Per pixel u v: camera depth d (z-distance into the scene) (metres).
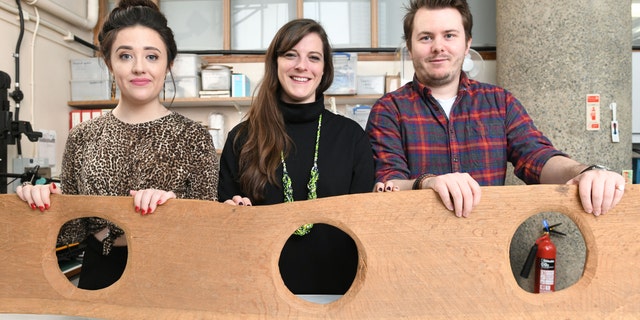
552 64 2.07
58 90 2.59
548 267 1.91
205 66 2.69
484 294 0.77
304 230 1.15
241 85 2.59
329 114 1.30
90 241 1.12
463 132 1.22
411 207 0.78
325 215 0.79
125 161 1.10
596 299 0.77
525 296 0.78
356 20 2.94
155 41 1.11
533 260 1.94
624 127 2.12
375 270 0.78
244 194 1.23
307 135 1.26
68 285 0.89
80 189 1.13
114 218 0.85
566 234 2.02
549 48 2.08
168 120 1.15
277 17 2.96
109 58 1.12
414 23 1.25
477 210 0.77
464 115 1.23
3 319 0.91
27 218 0.89
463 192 0.76
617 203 0.76
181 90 2.58
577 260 2.02
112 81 2.69
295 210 0.80
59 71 2.61
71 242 1.11
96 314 0.86
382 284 0.78
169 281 0.83
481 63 2.39
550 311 0.77
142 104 1.13
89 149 1.12
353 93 2.54
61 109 2.62
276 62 1.28
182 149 1.13
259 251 0.81
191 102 2.62
